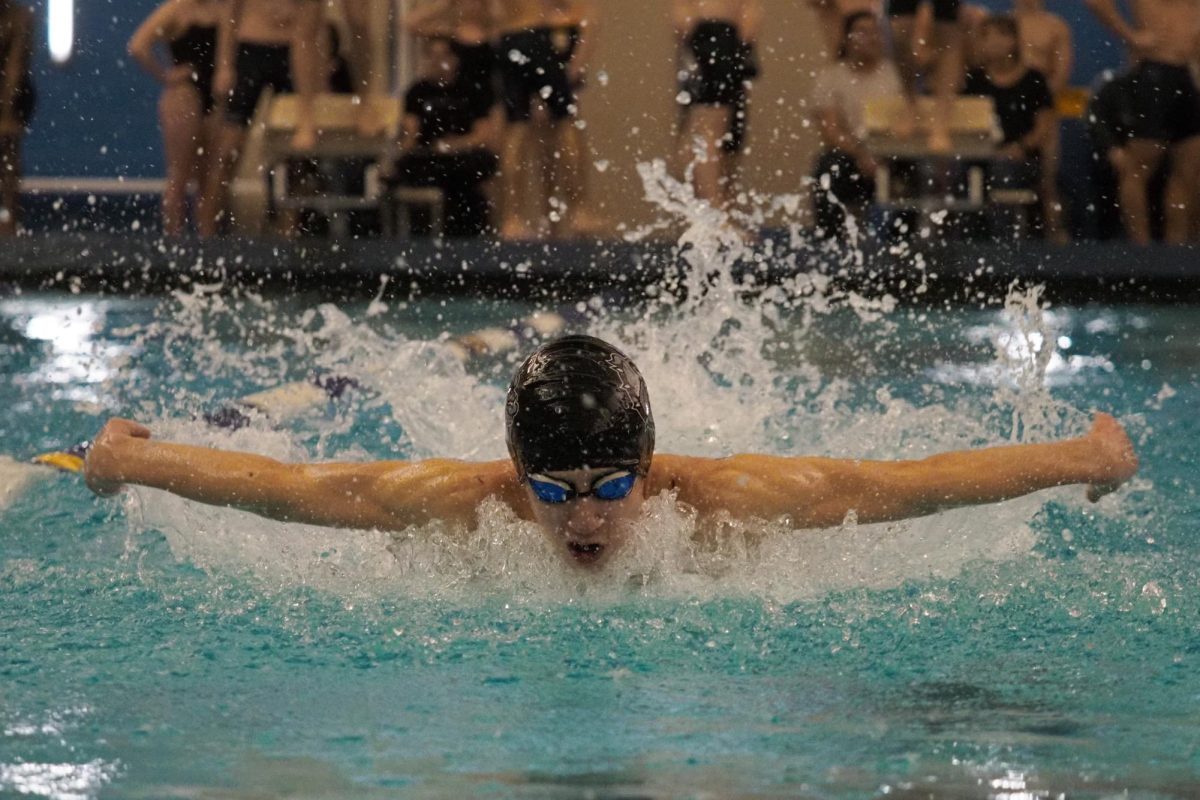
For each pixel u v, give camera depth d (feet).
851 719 16.81
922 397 42.34
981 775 14.90
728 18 78.74
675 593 22.36
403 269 71.26
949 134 82.84
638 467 21.43
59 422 39.68
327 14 86.28
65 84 96.58
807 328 59.16
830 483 23.41
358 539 24.61
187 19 79.30
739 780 14.75
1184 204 81.51
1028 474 23.59
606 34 99.45
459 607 21.81
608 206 100.48
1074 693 17.75
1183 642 19.95
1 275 71.26
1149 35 80.18
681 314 61.52
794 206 87.10
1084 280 69.82
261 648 19.83
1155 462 33.63
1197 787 14.56
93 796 14.44
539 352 22.06
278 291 71.05
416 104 80.94
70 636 20.43
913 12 81.46
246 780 14.82
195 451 24.43
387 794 14.38
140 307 64.85
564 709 17.19
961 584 22.88
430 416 35.76
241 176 87.92
